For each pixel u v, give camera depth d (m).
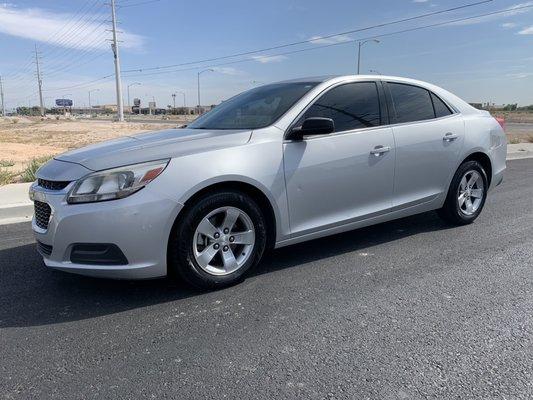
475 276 4.42
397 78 5.34
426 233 5.79
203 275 3.98
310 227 4.50
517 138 23.16
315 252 5.11
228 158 3.96
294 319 3.59
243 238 4.16
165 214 3.70
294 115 4.43
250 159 4.05
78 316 3.69
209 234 3.96
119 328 3.49
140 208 3.62
